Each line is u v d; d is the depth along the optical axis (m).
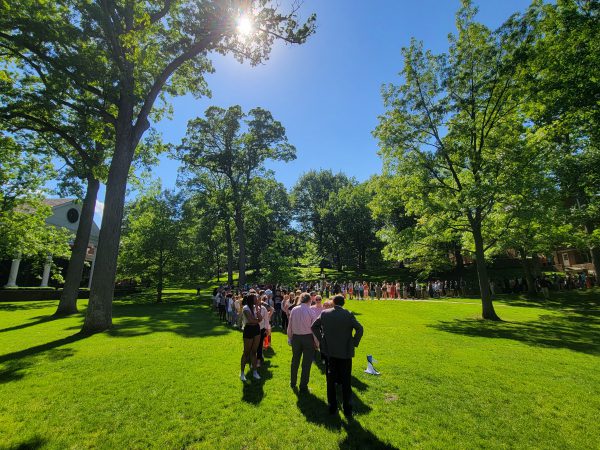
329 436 4.41
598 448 4.19
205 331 13.08
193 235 33.00
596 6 14.45
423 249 20.62
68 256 29.50
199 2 13.53
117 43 12.86
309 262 39.34
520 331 12.81
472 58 16.48
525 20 15.06
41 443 4.18
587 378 6.84
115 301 31.62
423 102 17.48
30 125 16.11
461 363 7.95
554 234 18.81
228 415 5.05
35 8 11.61
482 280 16.70
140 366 7.65
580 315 17.12
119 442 4.25
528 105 16.23
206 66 18.12
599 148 16.38
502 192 14.71
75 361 8.07
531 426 4.74
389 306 22.84
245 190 36.91
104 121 16.02
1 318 17.55
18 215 24.03
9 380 6.63
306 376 6.11
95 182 20.86
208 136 37.25
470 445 4.22
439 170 18.75
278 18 13.85
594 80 14.26
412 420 4.92
